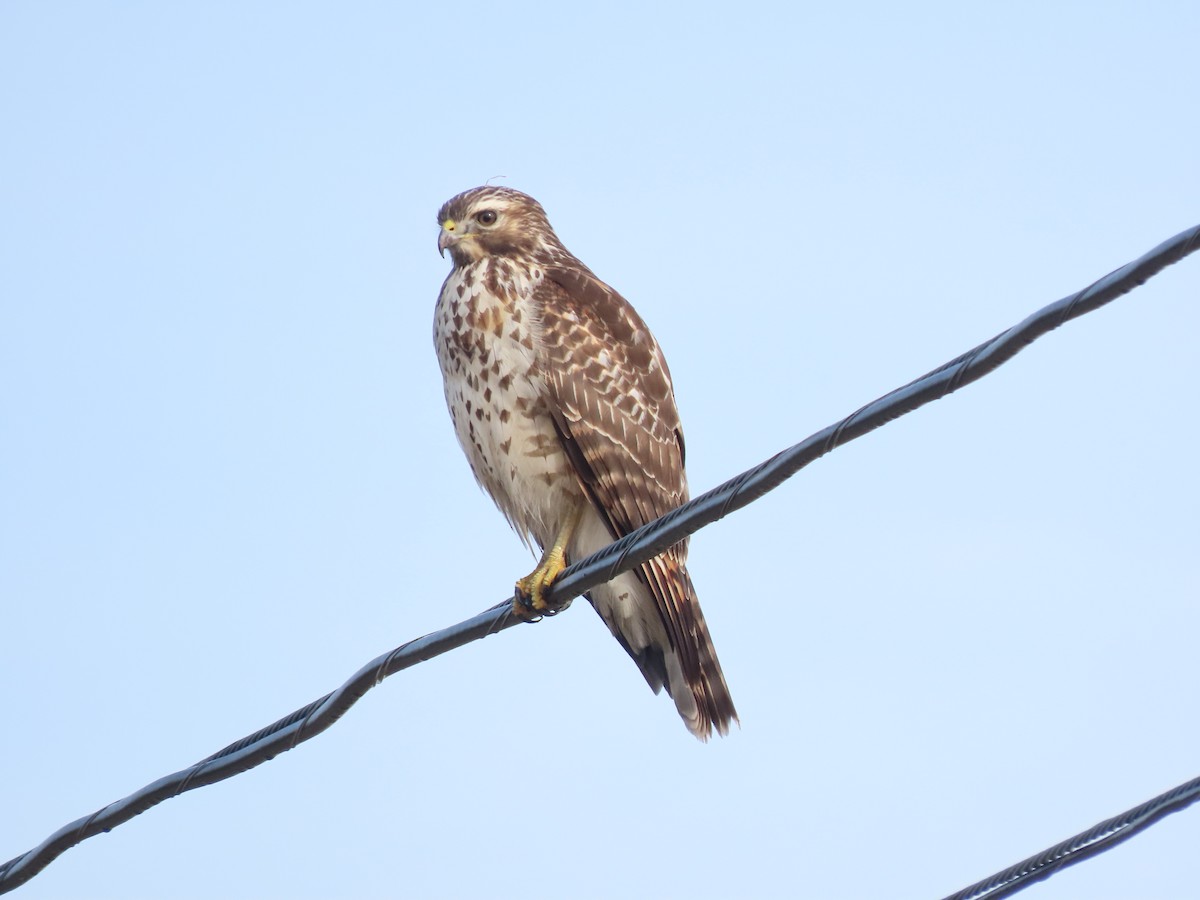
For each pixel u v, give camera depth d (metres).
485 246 13.29
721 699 12.22
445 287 13.02
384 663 9.33
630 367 12.80
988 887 8.45
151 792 9.68
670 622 11.97
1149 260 6.50
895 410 7.45
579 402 12.47
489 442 12.70
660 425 12.88
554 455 12.56
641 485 12.66
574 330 12.59
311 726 9.45
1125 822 8.09
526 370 12.47
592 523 12.76
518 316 12.59
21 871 9.96
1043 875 8.31
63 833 9.86
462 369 12.73
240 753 9.52
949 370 7.23
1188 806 7.89
